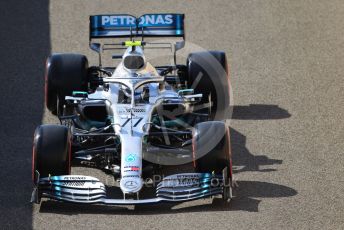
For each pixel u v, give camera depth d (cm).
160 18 4859
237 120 4812
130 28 4847
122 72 4319
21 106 4984
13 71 5453
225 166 3834
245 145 4534
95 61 5609
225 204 3884
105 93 4325
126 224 3688
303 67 5534
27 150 4462
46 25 6103
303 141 4584
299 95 5153
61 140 3797
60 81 4625
